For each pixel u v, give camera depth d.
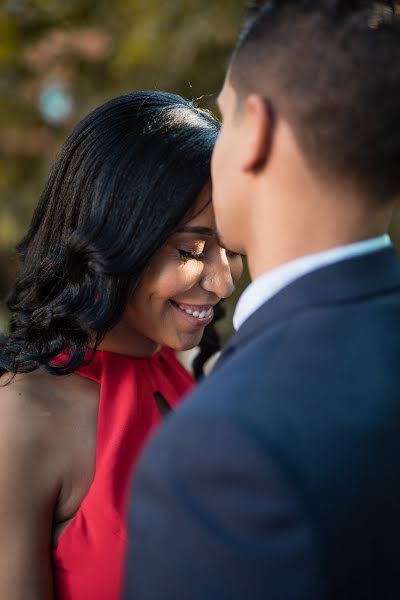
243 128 0.83
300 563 0.61
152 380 1.32
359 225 0.79
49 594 1.10
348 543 0.63
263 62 0.79
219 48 2.88
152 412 1.28
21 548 1.08
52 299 1.26
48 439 1.15
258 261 0.84
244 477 0.63
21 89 3.31
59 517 1.16
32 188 3.46
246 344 0.79
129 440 1.19
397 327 0.74
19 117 3.28
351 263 0.78
